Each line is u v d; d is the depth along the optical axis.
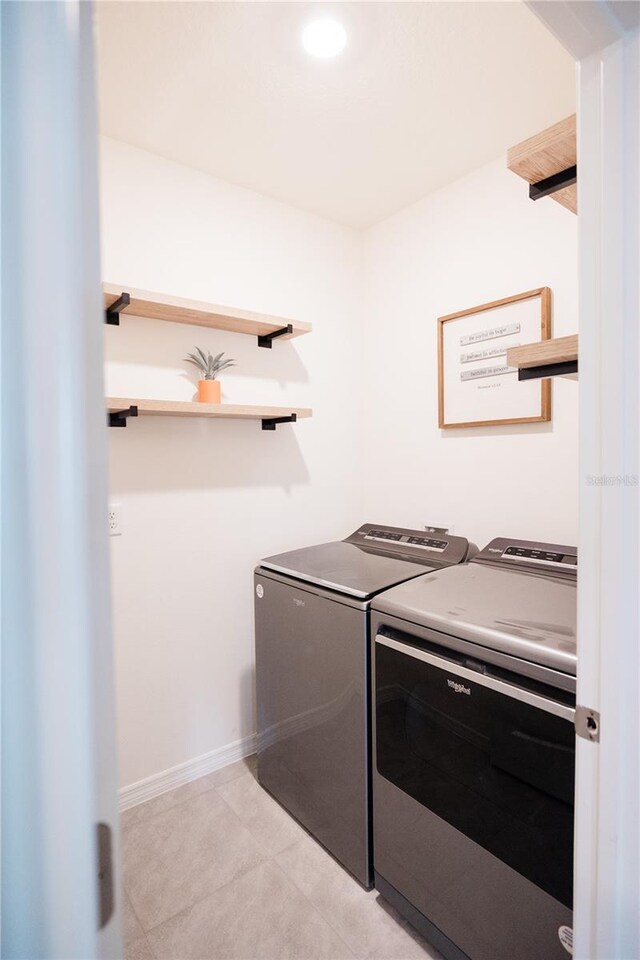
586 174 0.71
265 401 2.15
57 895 0.31
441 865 1.27
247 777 2.02
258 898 1.48
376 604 1.40
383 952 1.32
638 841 0.70
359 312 2.47
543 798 1.05
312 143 1.76
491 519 1.98
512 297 1.83
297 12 1.22
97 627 0.31
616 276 0.68
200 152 1.81
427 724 1.28
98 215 0.30
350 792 1.52
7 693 0.30
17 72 0.29
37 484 0.29
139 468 1.84
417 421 2.24
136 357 1.80
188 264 1.91
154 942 1.35
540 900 1.07
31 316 0.29
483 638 1.13
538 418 1.78
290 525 2.25
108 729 0.31
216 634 2.05
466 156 1.86
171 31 1.27
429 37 1.30
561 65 1.40
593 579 0.73
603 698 0.72
